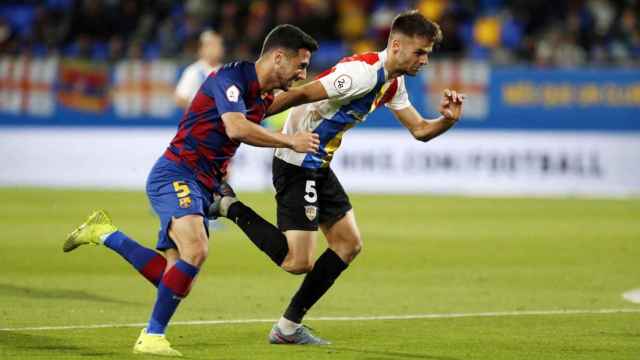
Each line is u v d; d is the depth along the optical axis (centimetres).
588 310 3081
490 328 2756
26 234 5050
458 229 5500
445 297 3347
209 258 4359
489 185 7644
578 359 2319
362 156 7750
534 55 8569
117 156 7950
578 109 7556
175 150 2342
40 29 9169
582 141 7569
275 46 2286
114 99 7944
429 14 9144
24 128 8038
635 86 7506
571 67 7638
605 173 7562
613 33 8781
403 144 7688
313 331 2683
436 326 2788
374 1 9369
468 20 9312
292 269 2478
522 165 7612
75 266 4006
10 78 8019
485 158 7638
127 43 9225
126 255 2503
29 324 2711
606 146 7544
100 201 6769
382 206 6700
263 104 2344
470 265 4175
